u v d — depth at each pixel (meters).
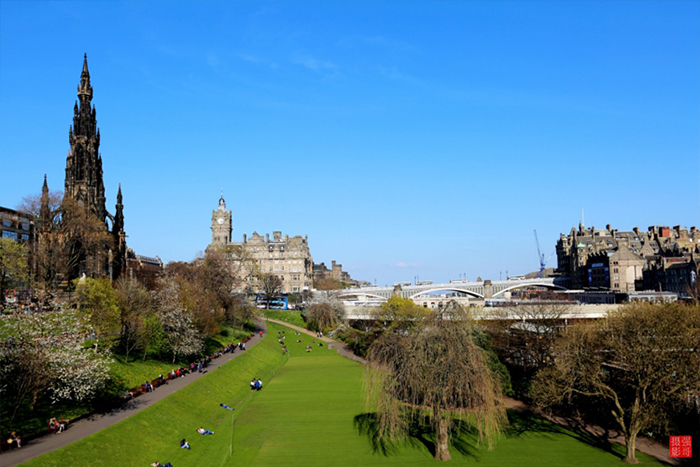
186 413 82.62
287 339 188.25
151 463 64.44
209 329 130.38
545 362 101.44
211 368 114.50
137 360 101.38
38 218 126.38
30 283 116.69
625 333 74.56
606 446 74.75
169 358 112.00
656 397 70.69
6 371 62.56
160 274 172.25
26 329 68.38
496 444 75.06
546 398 81.38
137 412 75.81
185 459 67.56
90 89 150.62
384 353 71.19
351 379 120.69
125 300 108.38
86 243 132.88
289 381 118.94
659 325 72.75
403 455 70.50
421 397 69.00
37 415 67.56
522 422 86.00
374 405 77.81
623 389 81.75
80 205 138.88
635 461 68.38
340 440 76.38
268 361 141.38
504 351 114.25
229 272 185.38
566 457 70.12
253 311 191.00
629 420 80.19
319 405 95.81
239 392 104.81
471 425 83.25
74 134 148.25
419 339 69.94
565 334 90.50
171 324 108.69
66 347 71.12
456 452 71.75
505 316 127.50
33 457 55.97
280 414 89.81
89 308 97.00
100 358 77.12
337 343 181.12
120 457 62.62
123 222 162.50
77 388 69.19
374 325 176.75
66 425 67.69
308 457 69.44
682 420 75.31
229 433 78.44
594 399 85.81
